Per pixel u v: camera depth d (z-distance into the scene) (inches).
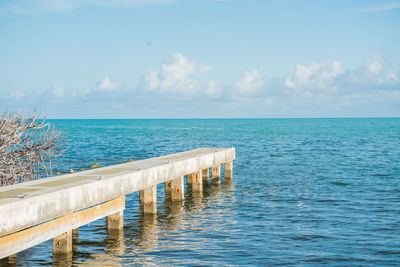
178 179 739.4
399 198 794.2
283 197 814.5
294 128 5221.5
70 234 455.2
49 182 488.7
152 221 621.9
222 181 1026.7
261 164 1398.9
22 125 655.1
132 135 3531.0
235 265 440.1
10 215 366.3
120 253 475.2
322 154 1756.9
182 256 467.2
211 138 3043.8
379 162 1439.5
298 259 458.6
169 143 2492.6
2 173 609.0
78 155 1692.9
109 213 522.0
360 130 4407.0
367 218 637.9
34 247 492.7
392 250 487.8
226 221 624.4
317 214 666.8
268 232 563.5
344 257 465.1
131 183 568.4
